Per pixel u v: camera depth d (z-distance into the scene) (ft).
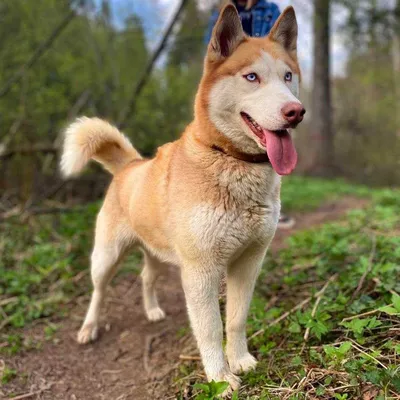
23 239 6.17
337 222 6.84
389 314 2.92
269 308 3.80
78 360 3.73
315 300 3.59
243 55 2.82
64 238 6.20
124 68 12.19
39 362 3.67
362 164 20.07
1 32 9.73
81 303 4.69
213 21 4.83
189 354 3.51
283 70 2.84
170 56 12.24
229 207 2.73
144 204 3.26
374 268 3.57
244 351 3.12
